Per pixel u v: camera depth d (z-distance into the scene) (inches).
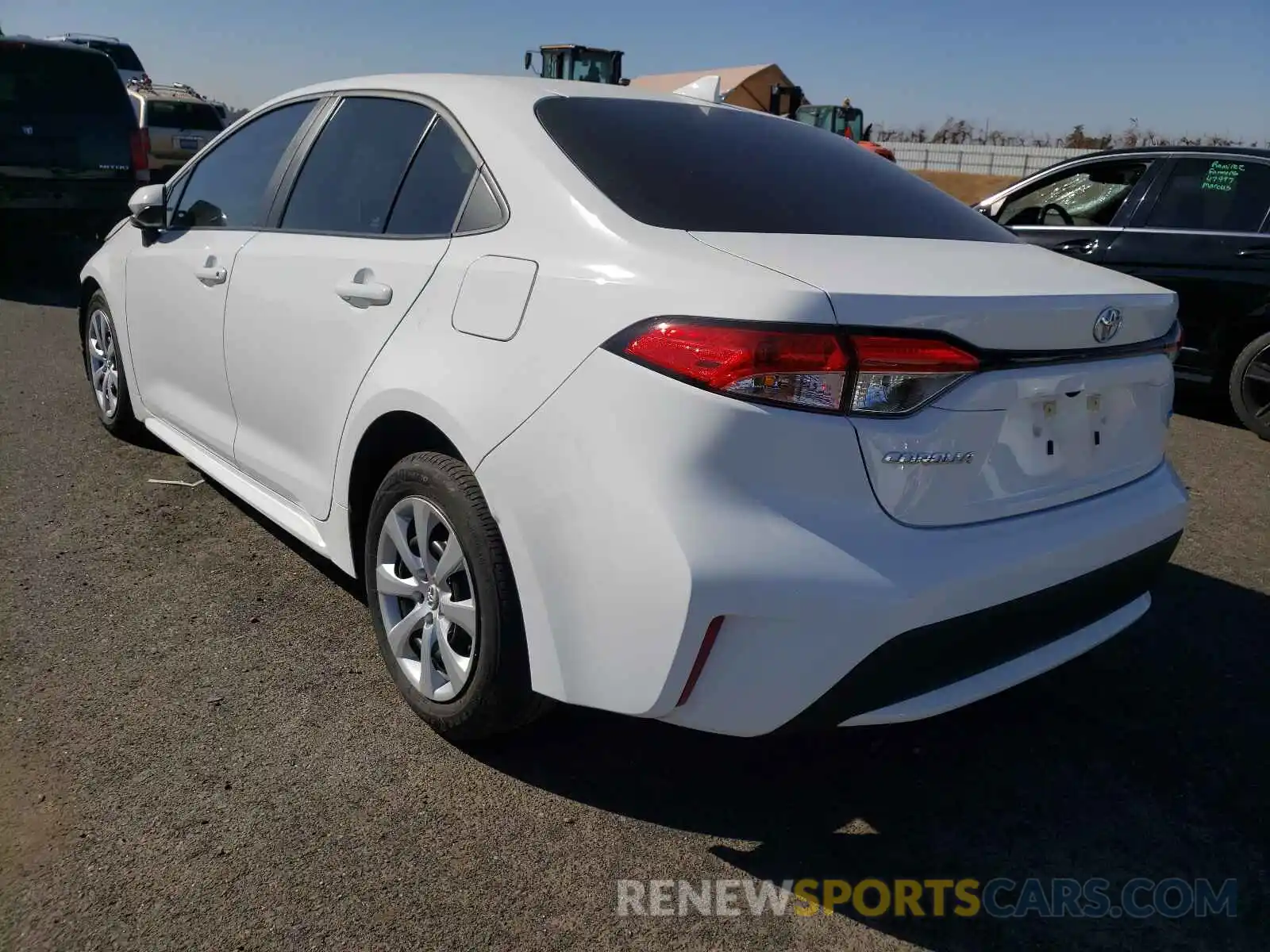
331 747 100.0
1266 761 106.5
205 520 153.8
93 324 186.2
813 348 74.2
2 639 116.8
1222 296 232.4
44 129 350.9
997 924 83.1
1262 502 187.9
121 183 371.6
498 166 99.0
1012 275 88.2
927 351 76.6
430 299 98.4
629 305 80.3
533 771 98.4
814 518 75.7
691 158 100.9
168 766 95.8
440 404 92.4
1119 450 97.2
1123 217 248.7
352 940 77.1
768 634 75.5
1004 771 103.3
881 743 107.2
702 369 75.4
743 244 84.7
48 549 141.1
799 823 93.9
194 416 148.3
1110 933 82.7
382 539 104.4
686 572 74.6
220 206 144.9
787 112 852.6
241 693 108.6
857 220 98.0
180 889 81.1
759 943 79.7
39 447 183.2
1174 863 91.1
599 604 80.0
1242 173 232.5
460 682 95.9
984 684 86.5
